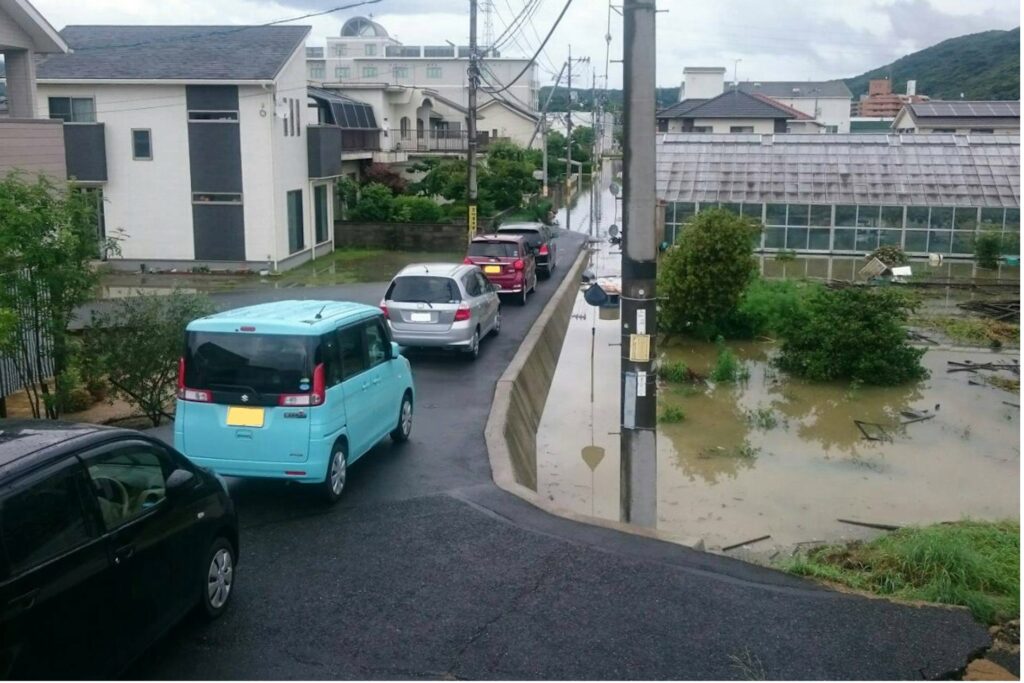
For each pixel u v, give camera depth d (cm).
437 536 757
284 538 751
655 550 736
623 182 833
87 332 1107
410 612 620
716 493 1188
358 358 895
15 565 428
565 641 583
